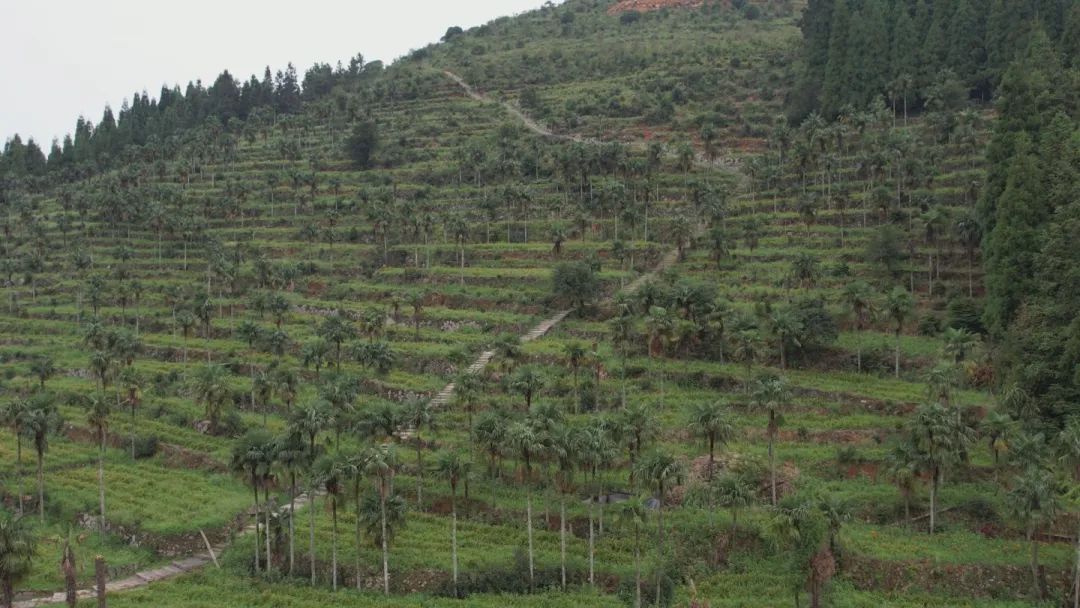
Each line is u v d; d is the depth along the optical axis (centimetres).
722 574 9094
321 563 9619
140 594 8969
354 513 10669
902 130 19500
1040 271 11731
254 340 15275
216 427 13212
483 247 19325
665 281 16075
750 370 12950
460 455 11556
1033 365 10606
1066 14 19825
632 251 18038
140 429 13338
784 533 8431
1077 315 10544
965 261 15288
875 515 9912
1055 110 14412
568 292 15888
